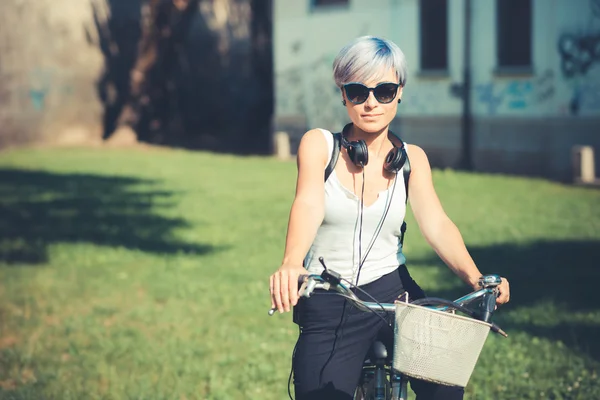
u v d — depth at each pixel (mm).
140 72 38781
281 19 32156
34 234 16812
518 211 18578
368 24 29188
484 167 26531
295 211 4520
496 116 26078
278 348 9445
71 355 9383
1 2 36781
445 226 4719
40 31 37781
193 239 16219
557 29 24422
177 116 40000
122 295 12141
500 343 9391
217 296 11789
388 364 4625
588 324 10172
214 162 30422
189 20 38438
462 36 26703
